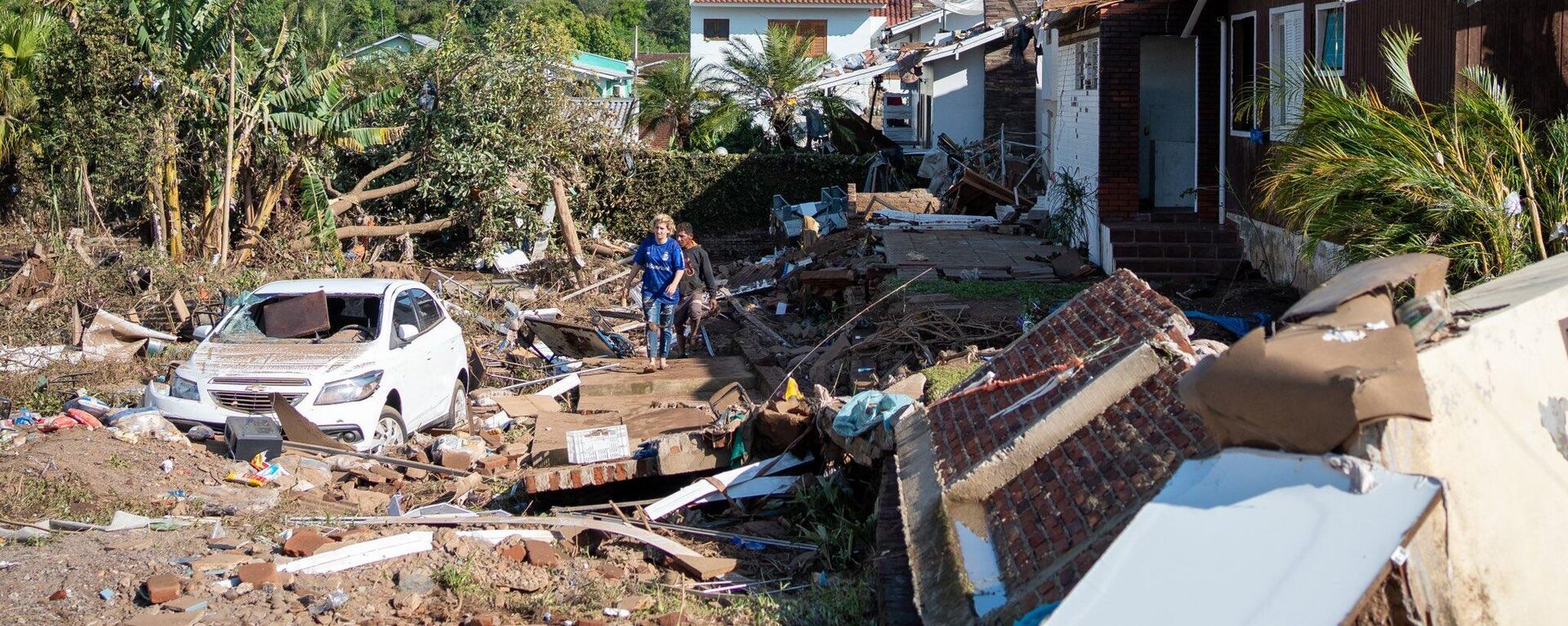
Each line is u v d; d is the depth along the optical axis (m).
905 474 6.94
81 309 15.40
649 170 30.94
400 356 11.46
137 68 18.86
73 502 8.38
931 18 39.66
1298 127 10.46
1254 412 4.07
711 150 35.94
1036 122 31.75
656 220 14.38
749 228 31.61
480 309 18.31
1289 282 14.02
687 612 6.39
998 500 5.89
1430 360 4.27
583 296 20.42
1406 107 10.08
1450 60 10.72
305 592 6.46
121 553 7.01
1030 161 28.59
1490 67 10.66
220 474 9.37
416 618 6.20
